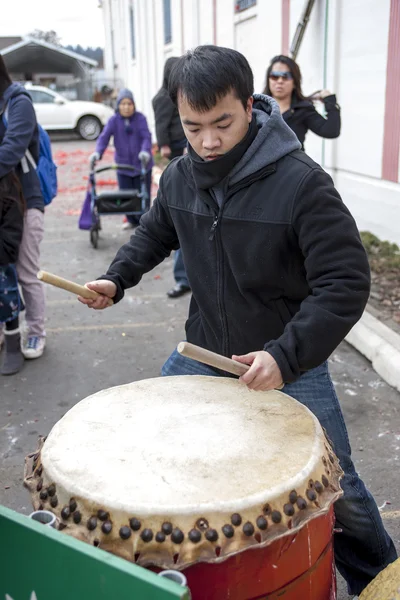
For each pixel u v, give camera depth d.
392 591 1.83
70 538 1.31
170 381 2.10
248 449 1.67
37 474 1.66
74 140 22.97
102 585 1.27
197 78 1.72
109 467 1.61
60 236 8.77
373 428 3.71
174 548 1.43
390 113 5.99
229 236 1.92
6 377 4.54
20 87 4.13
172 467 1.60
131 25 22.80
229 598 1.49
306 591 1.60
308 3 7.06
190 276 2.10
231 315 2.03
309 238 1.78
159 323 5.49
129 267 2.21
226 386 2.05
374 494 3.12
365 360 4.56
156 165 13.36
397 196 6.03
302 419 1.83
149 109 19.95
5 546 1.40
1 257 4.16
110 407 1.92
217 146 1.80
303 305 1.74
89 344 5.07
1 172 4.00
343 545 2.20
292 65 5.32
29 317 4.80
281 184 1.83
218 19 11.48
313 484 1.59
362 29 6.36
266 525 1.47
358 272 1.73
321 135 5.46
